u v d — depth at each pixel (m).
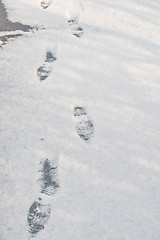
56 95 2.14
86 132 1.94
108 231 1.49
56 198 1.60
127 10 2.97
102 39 2.62
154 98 2.17
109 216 1.54
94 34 2.67
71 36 2.62
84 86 2.22
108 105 2.11
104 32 2.70
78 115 2.03
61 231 1.48
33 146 1.83
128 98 2.16
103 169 1.75
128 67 2.39
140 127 1.99
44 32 2.63
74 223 1.51
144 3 3.08
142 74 2.34
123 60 2.45
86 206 1.58
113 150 1.85
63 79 2.25
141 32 2.73
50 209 1.55
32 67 2.31
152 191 1.66
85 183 1.67
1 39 2.51
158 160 1.81
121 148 1.86
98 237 1.47
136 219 1.54
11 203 1.56
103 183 1.68
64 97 2.13
